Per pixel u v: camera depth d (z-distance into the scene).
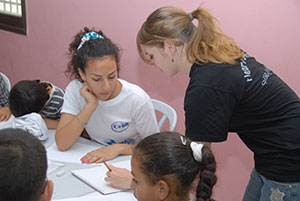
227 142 2.12
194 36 1.12
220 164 2.19
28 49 2.93
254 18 1.83
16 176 0.61
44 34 2.77
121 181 1.20
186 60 1.17
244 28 1.88
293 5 1.70
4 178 0.60
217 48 1.11
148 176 0.91
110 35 2.39
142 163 0.92
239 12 1.86
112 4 2.32
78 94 1.62
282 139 1.13
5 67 3.19
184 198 0.93
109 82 1.44
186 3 2.00
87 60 1.39
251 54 1.90
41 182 0.66
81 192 1.18
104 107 1.58
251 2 1.81
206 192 0.92
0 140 0.64
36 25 2.80
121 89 1.57
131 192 1.19
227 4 1.88
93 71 1.39
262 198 1.26
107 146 1.51
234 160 2.13
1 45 3.14
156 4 2.11
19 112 1.65
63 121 1.58
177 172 0.89
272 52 1.83
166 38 1.13
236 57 1.14
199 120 1.07
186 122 1.11
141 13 2.19
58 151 1.50
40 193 0.67
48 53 2.80
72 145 1.57
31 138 0.67
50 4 2.65
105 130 1.65
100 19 2.41
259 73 1.14
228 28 1.92
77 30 2.55
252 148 1.23
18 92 1.63
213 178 0.93
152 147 0.92
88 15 2.46
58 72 2.78
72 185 1.22
